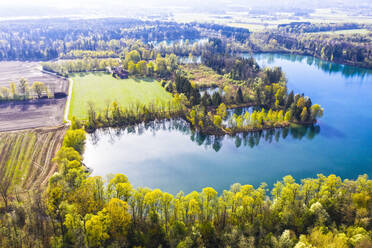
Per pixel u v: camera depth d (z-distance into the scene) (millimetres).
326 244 78312
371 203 95312
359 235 78875
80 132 155375
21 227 93875
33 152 149750
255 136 186375
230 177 143625
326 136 184750
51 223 94812
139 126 198125
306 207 97625
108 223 85500
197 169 150125
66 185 108250
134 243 87062
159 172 147000
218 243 87750
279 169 150875
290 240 80812
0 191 118875
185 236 87625
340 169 151375
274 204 100562
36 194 109938
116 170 147375
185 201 96562
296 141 179000
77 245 82375
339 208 97812
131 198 103125
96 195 101625
